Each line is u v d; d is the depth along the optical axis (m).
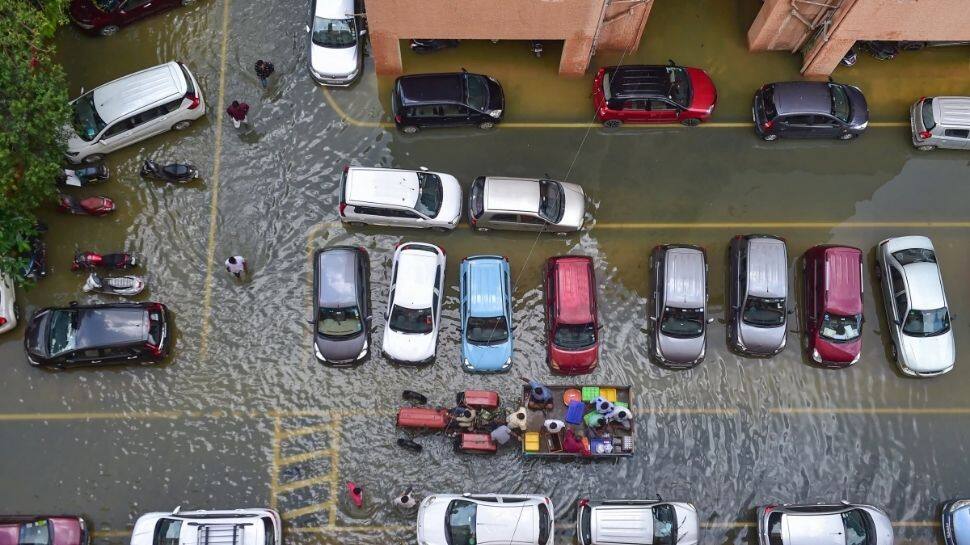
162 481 26.36
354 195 27.55
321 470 26.67
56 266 28.14
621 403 27.27
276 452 26.78
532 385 26.52
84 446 26.53
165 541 24.55
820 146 30.47
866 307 28.95
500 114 29.69
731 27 31.83
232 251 28.72
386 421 27.14
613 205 29.69
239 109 28.73
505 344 27.22
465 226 29.27
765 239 27.86
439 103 28.88
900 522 26.80
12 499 25.95
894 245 28.44
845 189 30.09
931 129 29.47
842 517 25.52
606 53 31.38
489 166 30.05
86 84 30.39
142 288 28.05
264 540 24.59
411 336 27.16
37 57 26.30
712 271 29.11
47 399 26.88
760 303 27.52
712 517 26.67
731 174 30.16
